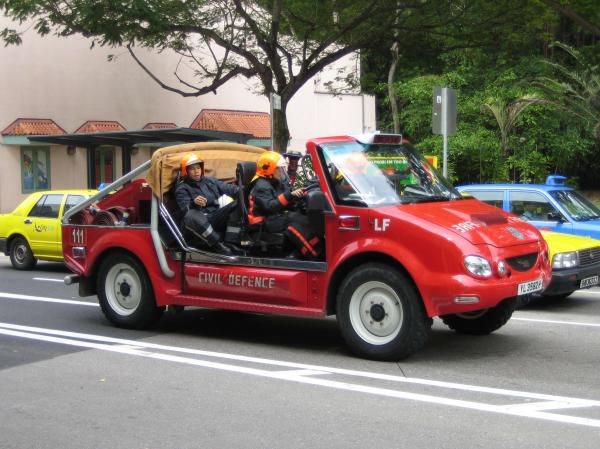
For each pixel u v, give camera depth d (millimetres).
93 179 22453
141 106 28156
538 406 5883
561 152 29266
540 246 7480
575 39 29234
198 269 8336
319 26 19344
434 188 8047
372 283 7223
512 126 28391
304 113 33094
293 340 8430
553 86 26031
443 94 13250
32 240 15078
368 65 28078
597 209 12570
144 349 8016
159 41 20422
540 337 8477
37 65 25578
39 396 6332
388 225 7074
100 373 7051
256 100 31594
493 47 20328
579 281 10086
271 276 7762
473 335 8570
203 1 18578
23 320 9688
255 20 20234
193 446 5090
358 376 6828
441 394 6234
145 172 9500
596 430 5316
